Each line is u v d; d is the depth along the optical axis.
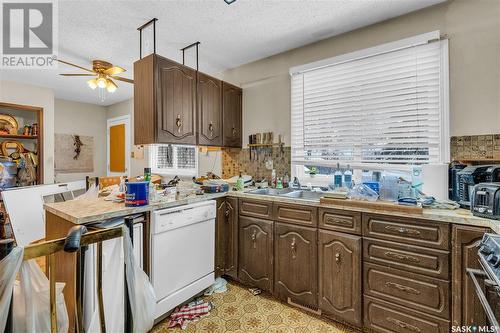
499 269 0.90
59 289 1.09
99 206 1.71
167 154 4.54
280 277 2.05
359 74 2.31
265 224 2.14
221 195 2.35
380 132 2.21
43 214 2.00
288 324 1.78
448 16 1.90
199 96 2.59
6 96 3.67
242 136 3.17
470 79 1.82
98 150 5.45
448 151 1.89
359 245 1.66
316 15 2.08
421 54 2.01
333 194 1.84
